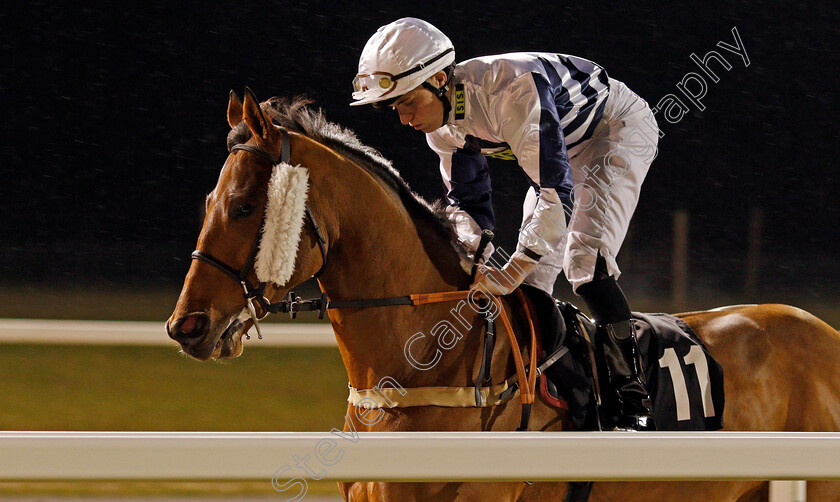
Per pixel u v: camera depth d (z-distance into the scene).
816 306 16.08
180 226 25.67
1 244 22.56
